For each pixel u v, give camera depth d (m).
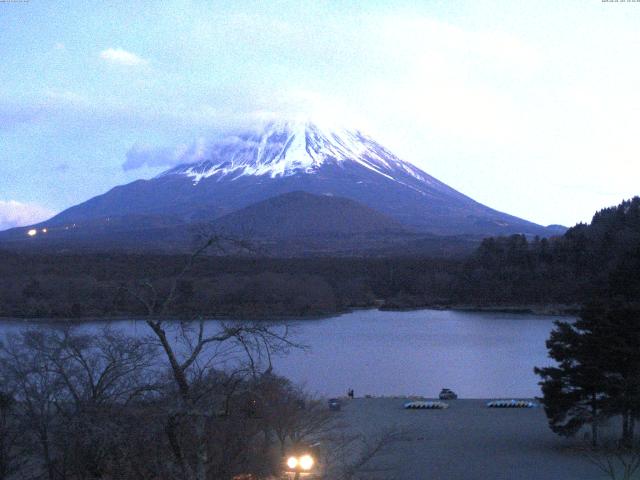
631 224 156.25
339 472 27.83
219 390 17.44
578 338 41.03
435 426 46.94
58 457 23.44
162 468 17.59
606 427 45.22
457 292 164.12
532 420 49.56
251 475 20.53
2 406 23.98
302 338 99.75
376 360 83.62
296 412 29.80
